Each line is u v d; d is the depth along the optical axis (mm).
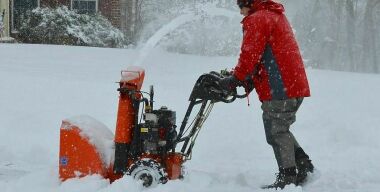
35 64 10750
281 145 4305
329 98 8273
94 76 9266
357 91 9148
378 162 5293
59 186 4191
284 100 4246
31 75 8781
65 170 4215
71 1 22641
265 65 4246
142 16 24047
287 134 4320
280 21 4223
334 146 5859
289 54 4230
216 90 4203
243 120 6695
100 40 20891
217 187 4344
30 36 20859
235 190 4270
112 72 10047
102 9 22969
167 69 10852
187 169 4746
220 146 5797
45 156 5285
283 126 4305
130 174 4094
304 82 4293
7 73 8766
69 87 7883
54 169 4602
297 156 4570
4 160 5176
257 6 4270
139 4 23844
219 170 5043
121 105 4184
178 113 6664
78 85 8039
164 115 4223
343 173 4922
